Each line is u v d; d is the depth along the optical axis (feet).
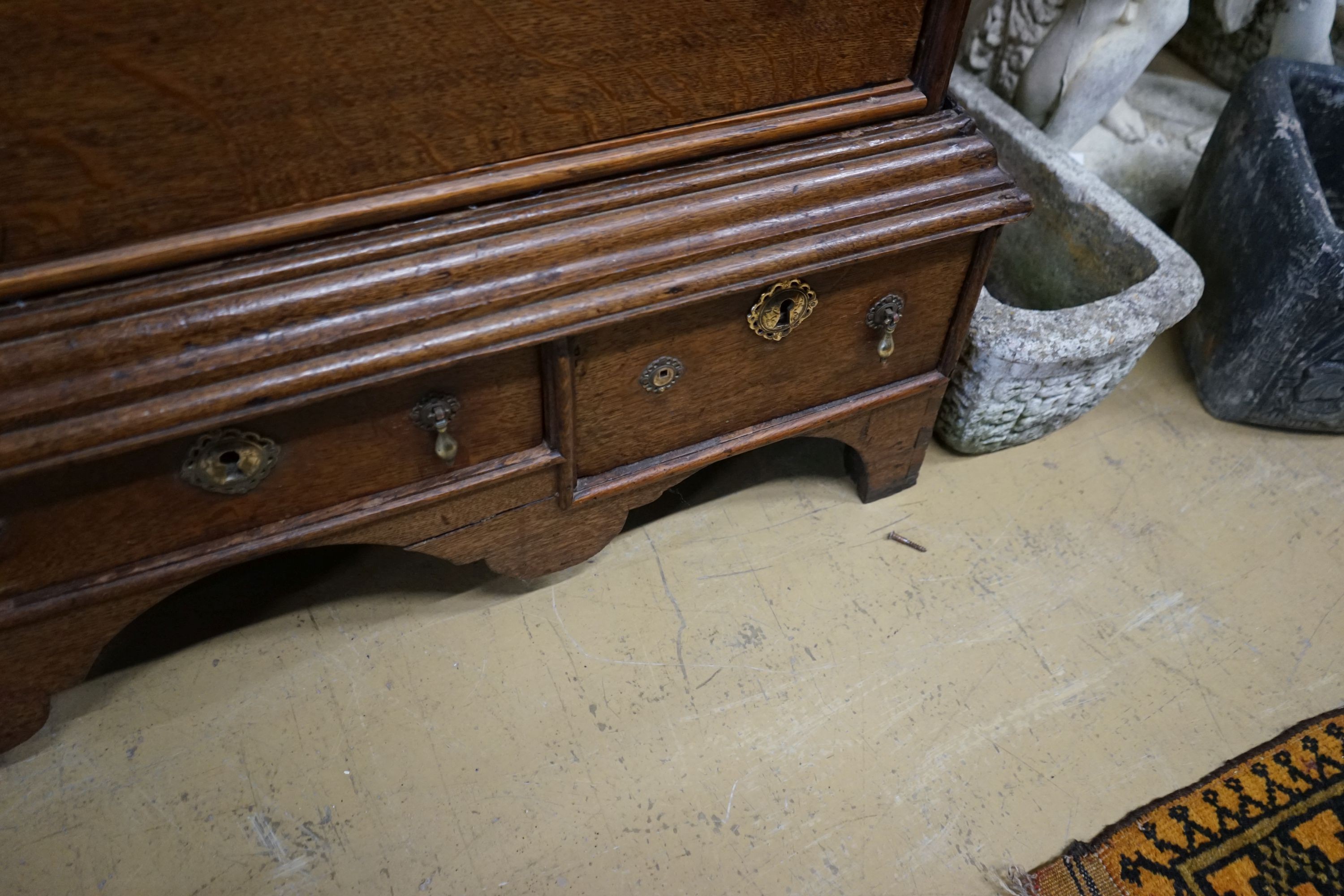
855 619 3.92
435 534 3.30
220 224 2.40
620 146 2.73
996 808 3.43
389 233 2.56
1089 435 4.77
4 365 2.27
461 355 2.64
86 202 2.21
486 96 2.46
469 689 3.60
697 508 4.28
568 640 3.77
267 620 3.75
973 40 5.13
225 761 3.35
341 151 2.40
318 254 2.49
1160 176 5.74
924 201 3.08
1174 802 3.47
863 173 3.00
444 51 2.32
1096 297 4.58
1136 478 4.58
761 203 2.88
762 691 3.67
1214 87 6.06
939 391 3.95
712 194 2.85
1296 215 4.23
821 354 3.51
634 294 2.77
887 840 3.32
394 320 2.55
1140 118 5.74
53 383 2.32
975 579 4.10
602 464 3.43
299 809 3.26
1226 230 4.68
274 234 2.43
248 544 2.95
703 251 2.83
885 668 3.78
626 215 2.75
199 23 2.06
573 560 3.73
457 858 3.19
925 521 4.31
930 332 3.70
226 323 2.42
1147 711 3.73
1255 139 4.48
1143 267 4.24
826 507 4.32
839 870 3.24
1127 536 4.33
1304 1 5.19
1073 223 4.55
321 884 3.11
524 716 3.54
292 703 3.52
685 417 3.44
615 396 3.19
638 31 2.51
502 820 3.28
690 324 3.10
